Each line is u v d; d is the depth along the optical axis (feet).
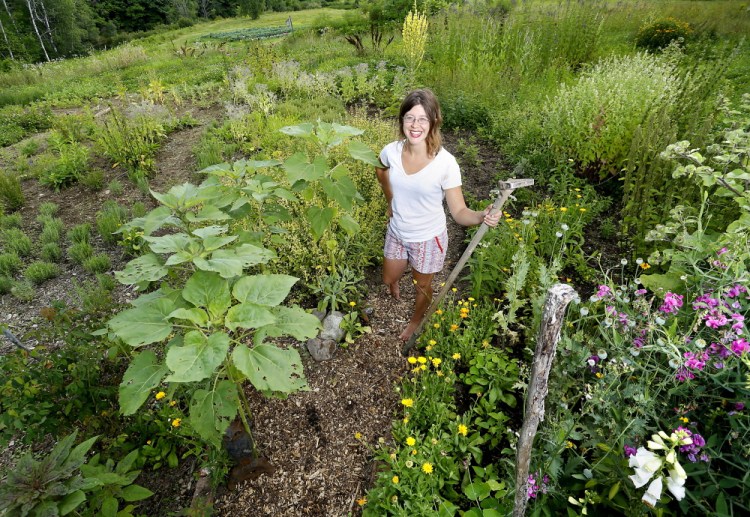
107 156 21.56
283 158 17.44
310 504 7.35
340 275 11.64
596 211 13.93
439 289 11.73
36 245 15.05
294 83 30.53
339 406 8.86
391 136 18.35
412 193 8.48
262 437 8.32
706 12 40.65
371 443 8.20
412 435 7.88
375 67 35.42
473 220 8.22
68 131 24.61
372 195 14.88
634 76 17.42
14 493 4.91
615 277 11.59
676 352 6.15
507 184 7.14
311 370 9.61
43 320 11.89
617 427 6.24
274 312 6.07
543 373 4.78
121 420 8.42
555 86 24.56
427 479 6.83
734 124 12.66
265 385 5.08
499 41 30.96
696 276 7.87
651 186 11.78
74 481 5.04
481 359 8.94
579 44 29.94
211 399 5.78
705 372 6.23
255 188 8.51
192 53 56.80
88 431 7.96
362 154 8.81
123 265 13.94
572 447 6.75
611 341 7.67
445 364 8.73
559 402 7.32
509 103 23.07
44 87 45.24
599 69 19.71
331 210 9.41
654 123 12.96
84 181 18.80
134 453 6.65
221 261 5.72
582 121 16.31
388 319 10.94
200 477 7.62
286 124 21.90
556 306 4.35
